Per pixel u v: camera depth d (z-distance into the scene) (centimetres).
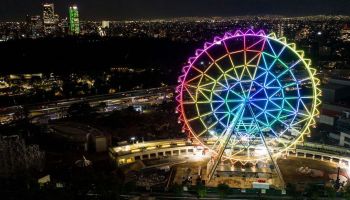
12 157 16338
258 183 13800
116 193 12975
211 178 14488
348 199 12875
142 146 17662
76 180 13888
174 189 13550
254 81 14375
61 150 19150
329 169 15788
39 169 16450
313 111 14438
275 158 15750
